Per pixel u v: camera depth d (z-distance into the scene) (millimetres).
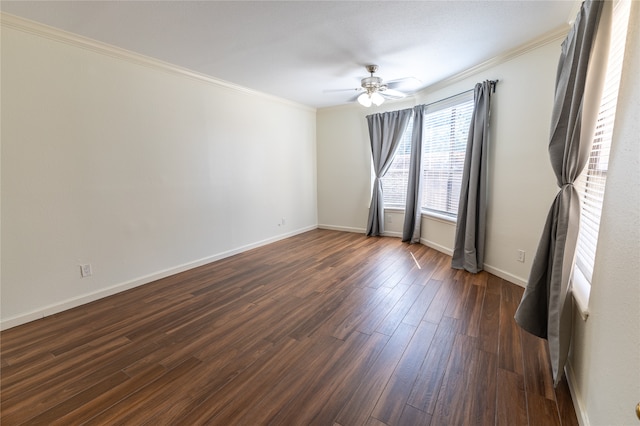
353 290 3066
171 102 3418
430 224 4641
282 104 5047
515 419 1472
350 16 2303
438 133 4328
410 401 1601
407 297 2883
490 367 1855
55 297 2625
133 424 1486
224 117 4062
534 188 2855
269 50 2930
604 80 1496
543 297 1948
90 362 1960
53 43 2498
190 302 2834
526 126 2893
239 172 4359
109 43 2764
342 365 1904
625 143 1093
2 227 2326
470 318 2457
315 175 6023
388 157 5121
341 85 4156
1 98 2268
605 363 1170
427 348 2062
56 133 2561
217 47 2859
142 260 3256
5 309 2365
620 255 1077
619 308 1062
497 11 2240
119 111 2967
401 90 4426
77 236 2738
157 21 2355
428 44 2811
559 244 1707
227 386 1736
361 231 5758
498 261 3338
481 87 3260
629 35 1133
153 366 1918
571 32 1874
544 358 1930
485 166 3332
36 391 1710
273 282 3311
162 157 3373
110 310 2680
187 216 3689
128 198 3092
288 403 1604
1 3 2072
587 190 1862
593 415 1271
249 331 2322
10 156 2336
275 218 5102
